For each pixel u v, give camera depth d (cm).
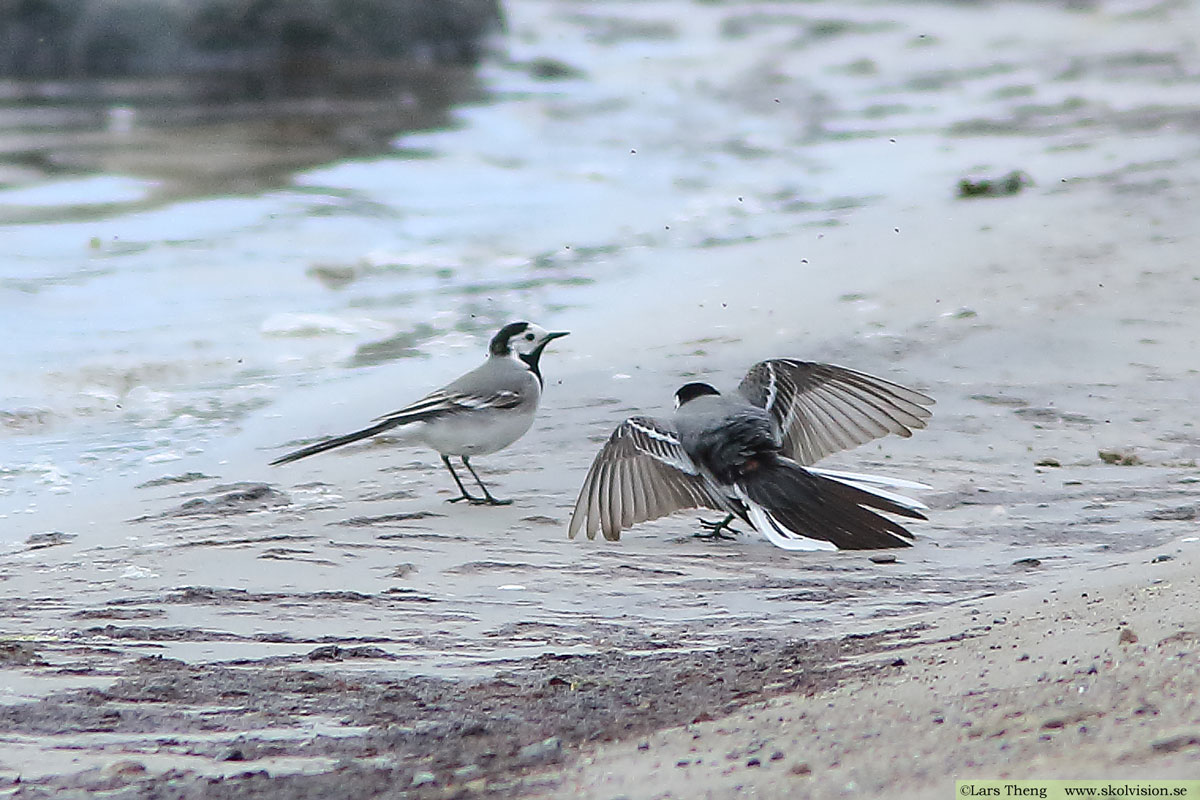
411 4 3906
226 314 1853
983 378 1459
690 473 877
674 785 589
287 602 988
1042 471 1220
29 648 885
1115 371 1466
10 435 1434
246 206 2456
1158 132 2781
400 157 2869
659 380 1523
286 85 3603
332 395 1561
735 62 4062
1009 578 979
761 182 2598
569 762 646
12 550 1127
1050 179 2391
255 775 646
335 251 2178
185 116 3228
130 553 1105
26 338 1744
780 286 1853
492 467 1310
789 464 868
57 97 3431
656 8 5009
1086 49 3994
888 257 1950
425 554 1094
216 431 1451
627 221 2336
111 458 1373
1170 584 814
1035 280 1780
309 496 1252
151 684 812
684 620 934
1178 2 4625
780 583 1009
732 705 718
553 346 1664
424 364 1655
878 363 1514
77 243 2205
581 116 3309
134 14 3675
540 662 845
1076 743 560
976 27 4494
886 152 2808
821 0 5141
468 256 2134
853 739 616
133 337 1761
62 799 622
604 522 869
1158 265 1817
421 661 859
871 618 910
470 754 670
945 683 682
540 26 4591
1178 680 614
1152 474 1208
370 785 629
